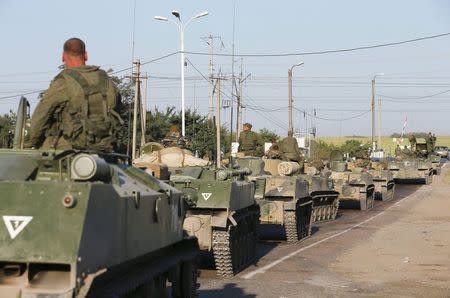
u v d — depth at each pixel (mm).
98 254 5742
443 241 19562
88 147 7012
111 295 6137
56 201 5441
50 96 6855
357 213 30844
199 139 41094
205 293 11578
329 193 27594
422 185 50469
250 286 12359
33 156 6371
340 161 35375
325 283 12711
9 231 5426
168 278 8836
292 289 12023
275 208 19438
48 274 5551
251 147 23812
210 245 13320
